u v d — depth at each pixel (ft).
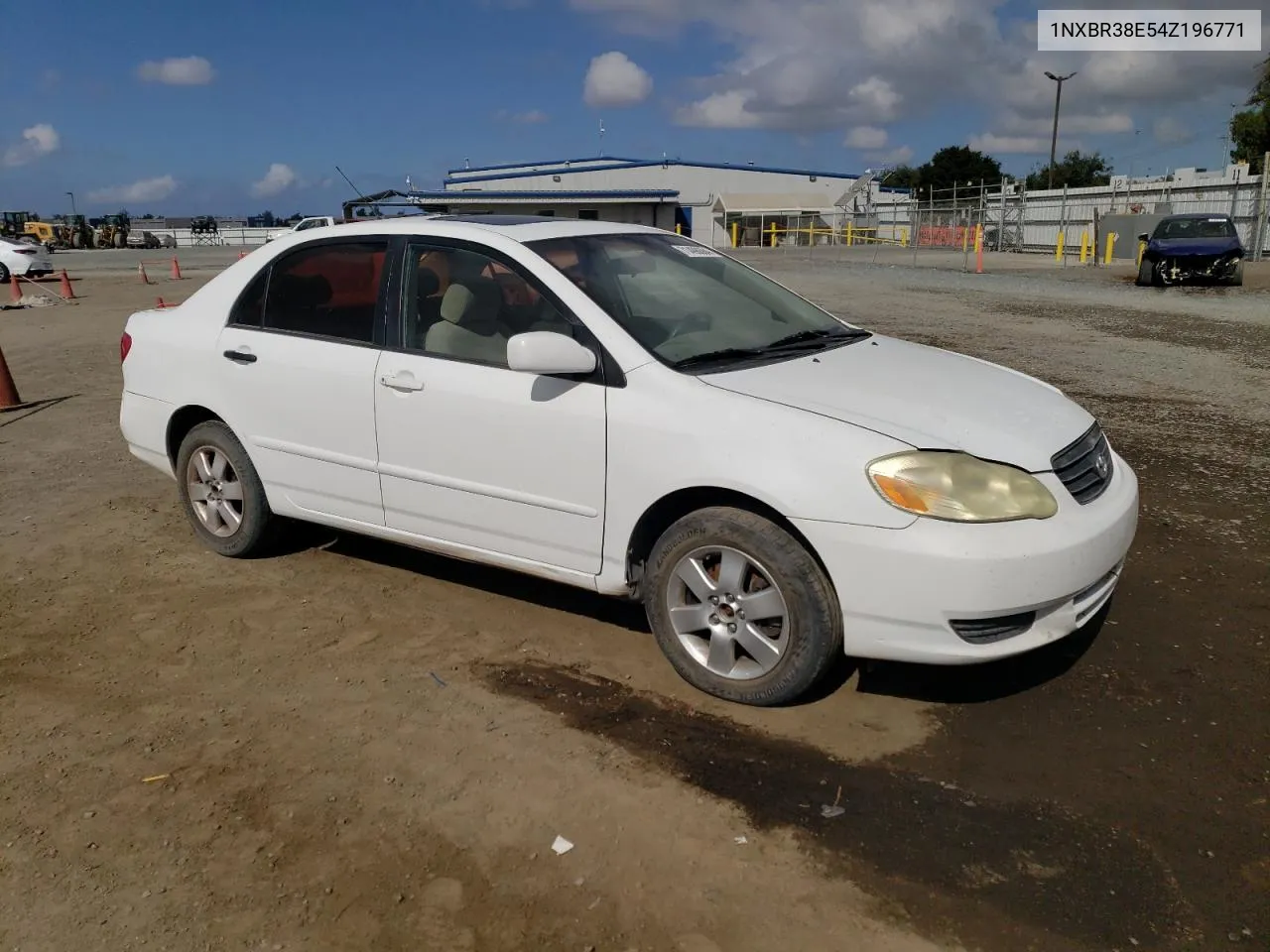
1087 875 8.57
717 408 11.09
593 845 9.12
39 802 9.90
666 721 11.19
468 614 14.12
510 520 12.73
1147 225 98.17
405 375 13.30
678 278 13.97
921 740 10.71
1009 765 10.21
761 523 10.91
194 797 9.93
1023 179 134.92
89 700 11.89
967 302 53.57
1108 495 11.57
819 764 10.31
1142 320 44.78
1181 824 9.21
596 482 11.82
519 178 210.38
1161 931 7.93
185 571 15.85
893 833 9.18
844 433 10.55
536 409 12.14
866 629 10.52
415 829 9.38
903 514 10.15
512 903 8.41
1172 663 12.19
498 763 10.44
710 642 11.55
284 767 10.44
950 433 10.73
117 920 8.28
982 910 8.21
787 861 8.86
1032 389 12.98
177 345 16.01
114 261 129.70
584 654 12.86
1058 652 12.58
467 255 13.26
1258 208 89.56
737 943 7.94
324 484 14.55
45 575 15.71
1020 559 10.07
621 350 11.80
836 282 69.72
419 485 13.46
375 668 12.56
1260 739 10.54
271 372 14.76
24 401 29.45
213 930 8.16
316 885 8.68
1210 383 29.48
